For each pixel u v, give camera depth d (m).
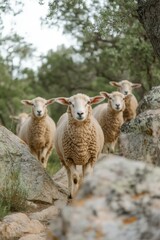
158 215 4.00
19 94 40.62
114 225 4.00
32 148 18.39
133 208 4.11
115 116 19.00
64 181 16.00
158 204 4.11
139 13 13.11
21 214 11.38
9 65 40.09
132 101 22.47
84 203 4.15
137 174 4.33
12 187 12.43
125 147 11.63
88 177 4.47
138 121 11.63
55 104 41.94
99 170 4.39
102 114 19.36
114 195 4.18
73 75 44.94
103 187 4.23
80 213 4.08
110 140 19.34
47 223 11.63
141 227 3.98
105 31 16.61
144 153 11.20
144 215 4.05
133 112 22.55
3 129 14.34
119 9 17.12
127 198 4.17
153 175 4.32
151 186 4.23
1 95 39.88
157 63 24.67
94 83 41.25
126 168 4.38
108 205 4.13
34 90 46.22
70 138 13.52
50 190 13.83
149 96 12.41
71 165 13.88
